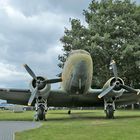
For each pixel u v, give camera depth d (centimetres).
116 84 2625
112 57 5634
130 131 1510
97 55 5578
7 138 1307
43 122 2280
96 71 5759
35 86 2538
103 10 5966
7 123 2162
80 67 2469
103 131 1515
